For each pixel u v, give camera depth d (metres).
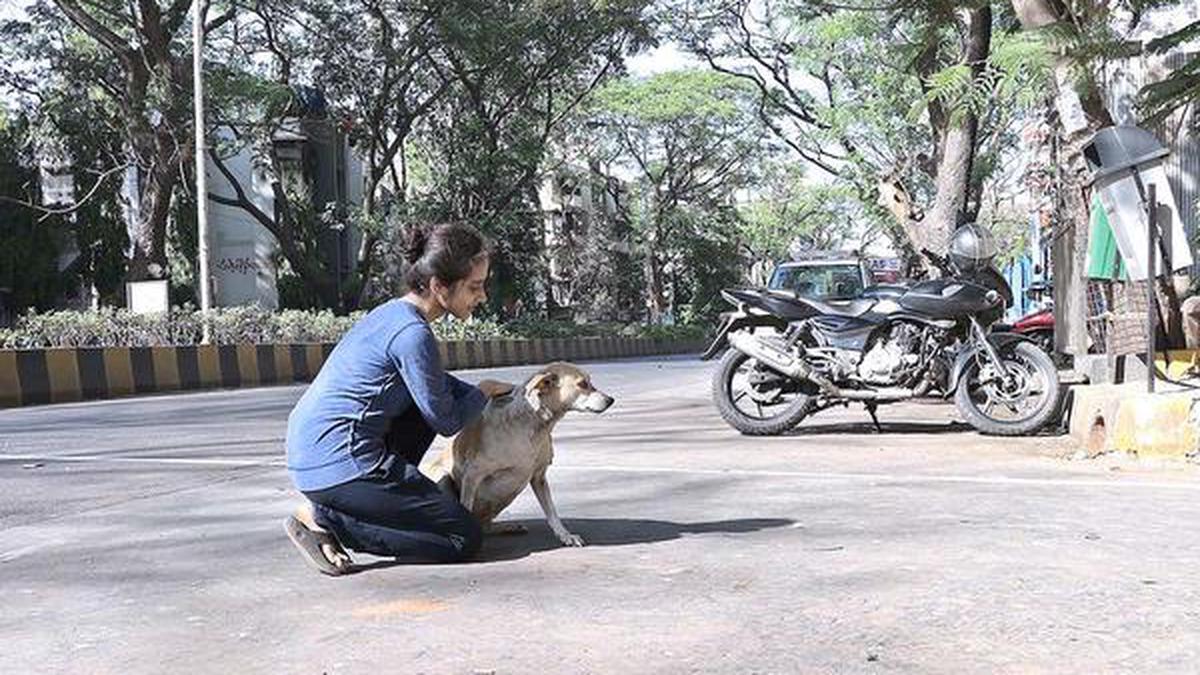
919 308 8.80
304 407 4.32
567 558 4.48
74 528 5.59
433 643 3.37
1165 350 9.16
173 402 14.56
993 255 9.37
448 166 33.91
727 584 3.99
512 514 5.56
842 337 8.99
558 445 8.68
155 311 19.70
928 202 29.47
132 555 4.87
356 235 41.81
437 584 4.10
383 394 4.27
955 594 3.77
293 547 4.89
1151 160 7.63
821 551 4.50
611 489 6.36
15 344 17.44
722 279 62.34
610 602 3.78
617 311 59.25
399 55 29.33
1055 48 8.98
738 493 6.14
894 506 5.59
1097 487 6.16
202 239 21.77
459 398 4.40
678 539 4.82
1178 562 4.23
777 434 9.23
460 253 4.41
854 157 27.62
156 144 26.30
